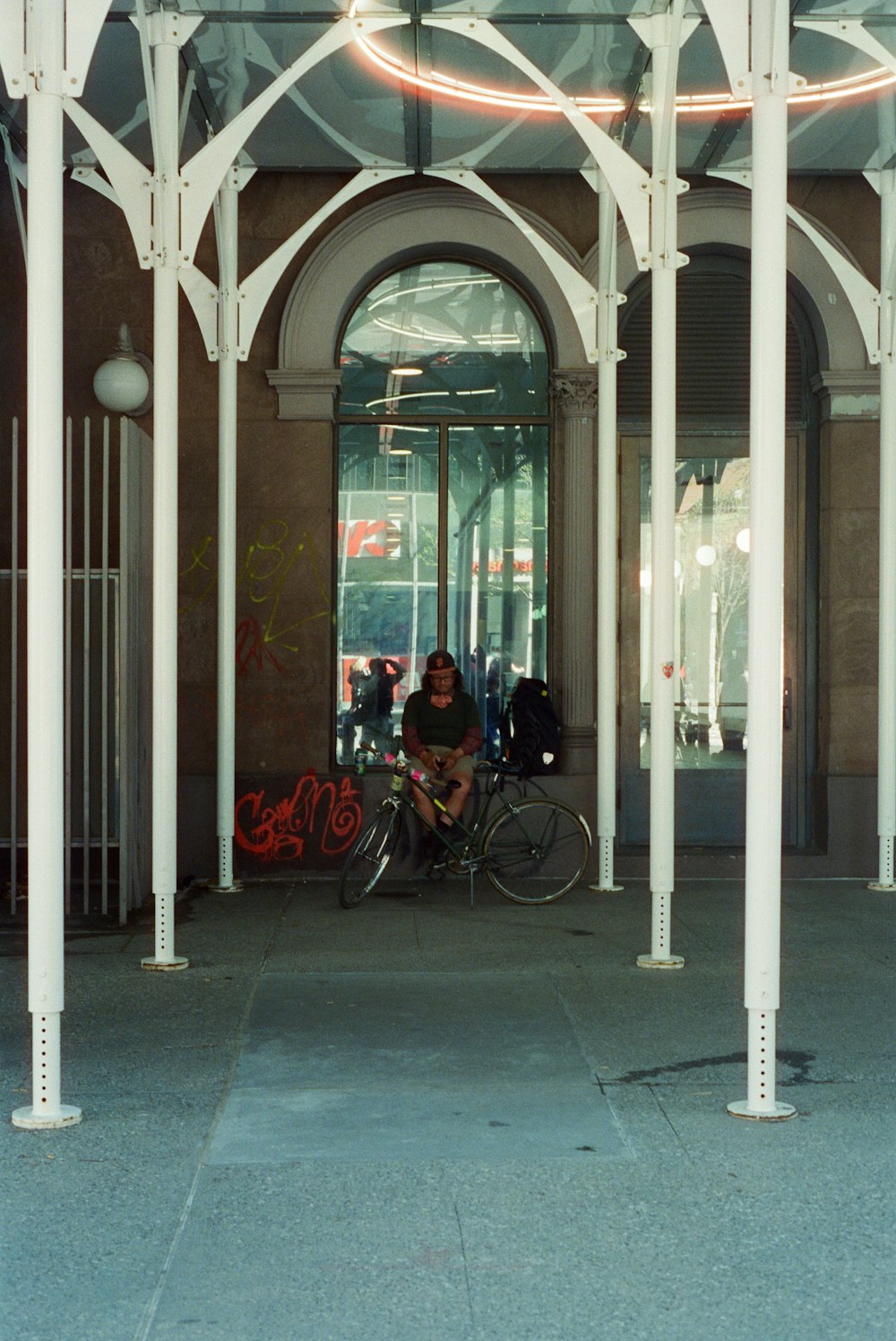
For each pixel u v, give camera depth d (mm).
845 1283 3947
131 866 10094
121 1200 4578
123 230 11742
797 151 10891
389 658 12125
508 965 8320
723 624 12289
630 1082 5938
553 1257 4129
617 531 12188
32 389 5406
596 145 8250
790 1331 3656
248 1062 6234
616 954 8664
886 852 11266
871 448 11812
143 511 10391
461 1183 4730
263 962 8422
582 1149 5078
